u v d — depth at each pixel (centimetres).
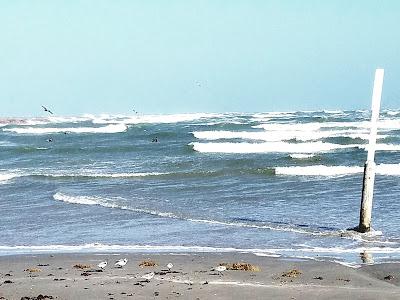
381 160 6788
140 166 6600
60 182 5350
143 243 2645
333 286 1783
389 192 4169
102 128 15775
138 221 3212
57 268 2131
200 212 3450
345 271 2019
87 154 8625
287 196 4081
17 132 16750
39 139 13388
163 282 1833
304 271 2030
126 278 1903
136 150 8875
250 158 6956
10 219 3388
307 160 6719
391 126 13312
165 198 4097
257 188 4559
